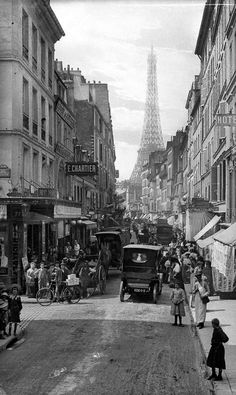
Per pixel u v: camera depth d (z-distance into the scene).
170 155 92.56
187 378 10.50
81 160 47.75
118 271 33.50
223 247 19.64
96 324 16.20
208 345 12.90
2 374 10.73
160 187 111.25
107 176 73.50
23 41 26.97
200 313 15.38
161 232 56.31
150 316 17.78
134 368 11.19
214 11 38.94
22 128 25.86
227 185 30.20
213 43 39.94
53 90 34.75
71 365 11.40
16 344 13.59
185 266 27.58
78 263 23.08
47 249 30.27
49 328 15.62
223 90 31.88
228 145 29.66
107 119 74.00
